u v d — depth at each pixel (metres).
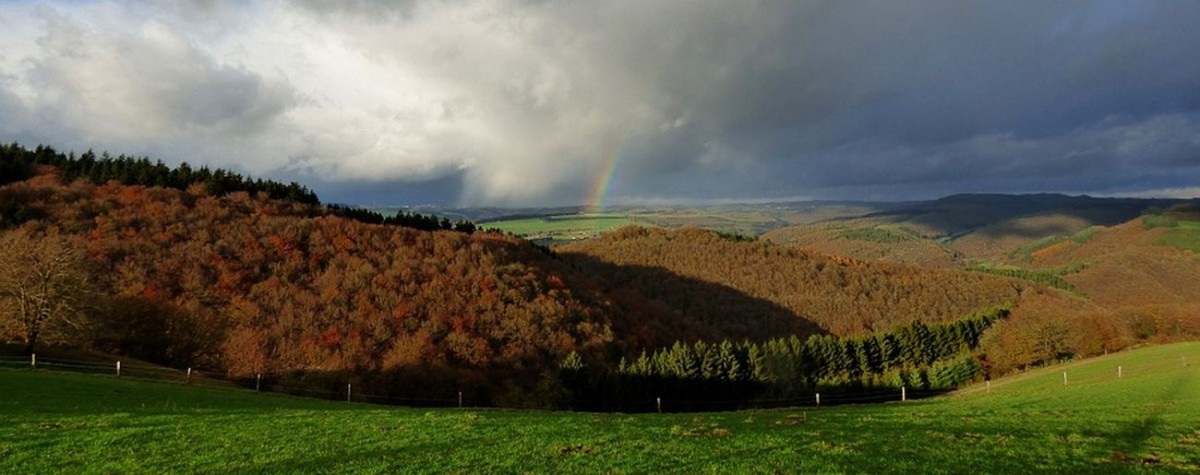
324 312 105.25
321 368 87.06
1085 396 43.91
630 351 125.19
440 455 20.70
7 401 29.94
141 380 47.50
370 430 24.81
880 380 113.62
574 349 113.81
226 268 110.25
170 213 124.44
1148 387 44.88
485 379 98.00
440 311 113.44
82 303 62.09
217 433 24.23
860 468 18.72
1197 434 24.64
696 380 101.94
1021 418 30.92
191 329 76.06
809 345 119.56
